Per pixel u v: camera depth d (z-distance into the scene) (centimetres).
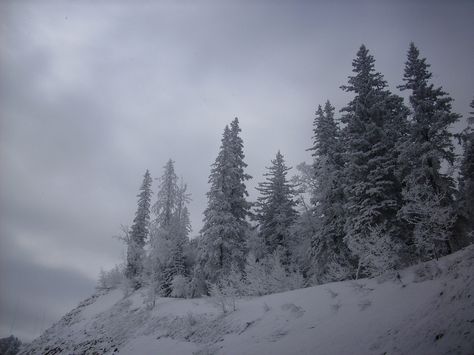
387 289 1368
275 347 1316
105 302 3866
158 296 3161
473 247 1309
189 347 1736
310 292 1736
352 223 2064
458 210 1903
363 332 1125
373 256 1548
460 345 801
